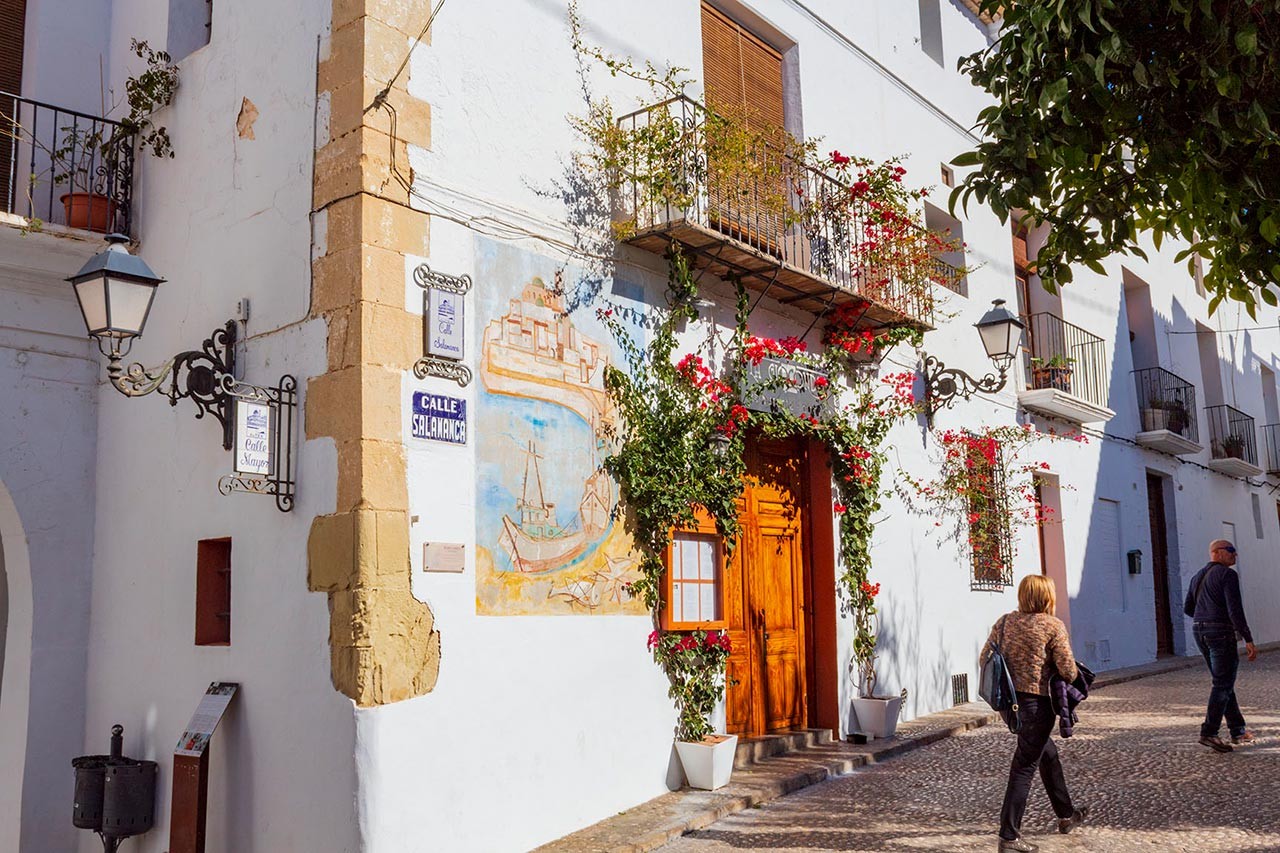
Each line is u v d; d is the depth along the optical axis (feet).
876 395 33.83
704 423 25.96
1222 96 17.43
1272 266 19.33
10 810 22.43
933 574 36.04
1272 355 77.41
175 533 22.24
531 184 22.90
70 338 24.26
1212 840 19.51
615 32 25.88
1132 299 58.08
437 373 20.25
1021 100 18.21
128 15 25.85
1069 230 19.81
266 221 21.44
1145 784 23.89
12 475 23.03
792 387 29.35
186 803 19.65
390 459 19.19
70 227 23.41
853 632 31.55
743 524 29.19
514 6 23.09
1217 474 64.49
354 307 19.30
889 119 37.45
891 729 30.60
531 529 21.66
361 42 20.07
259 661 19.99
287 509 19.81
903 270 32.63
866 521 32.37
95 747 23.13
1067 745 28.71
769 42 32.48
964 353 40.19
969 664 37.45
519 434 21.74
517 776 20.56
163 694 21.83
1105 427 51.08
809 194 31.37
